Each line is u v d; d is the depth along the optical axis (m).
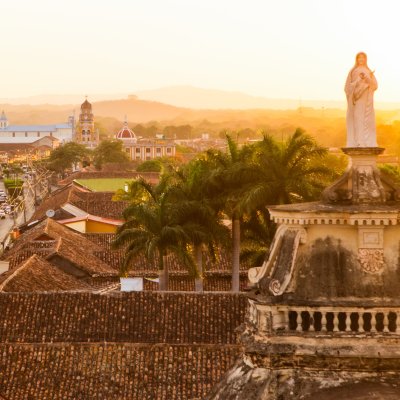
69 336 59.72
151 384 53.88
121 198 141.62
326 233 26.50
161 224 81.19
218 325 60.38
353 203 26.95
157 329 60.16
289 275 26.22
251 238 83.00
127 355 55.75
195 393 53.19
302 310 26.02
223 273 94.12
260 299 26.39
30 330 60.12
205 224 81.81
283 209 26.67
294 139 78.25
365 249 26.31
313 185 77.31
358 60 27.42
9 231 174.38
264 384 25.98
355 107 27.22
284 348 25.98
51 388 53.78
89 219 133.00
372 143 27.22
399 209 26.27
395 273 26.31
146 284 88.50
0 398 53.03
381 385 25.58
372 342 25.88
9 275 75.06
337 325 26.06
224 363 54.94
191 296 62.59
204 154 89.69
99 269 94.50
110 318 61.03
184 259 79.50
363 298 26.11
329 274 26.31
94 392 53.47
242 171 79.06
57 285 79.38
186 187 82.75
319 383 25.83
